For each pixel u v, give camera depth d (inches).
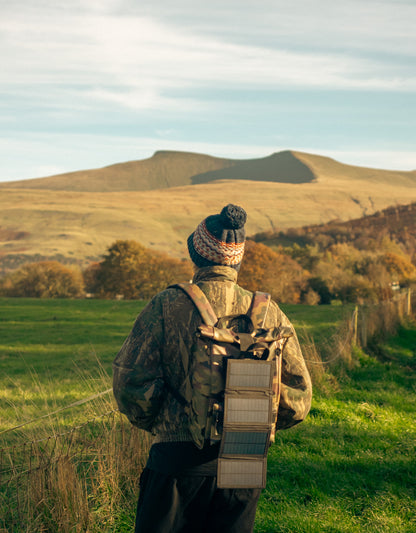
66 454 158.2
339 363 401.7
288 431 257.6
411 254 5123.0
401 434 260.8
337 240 6397.6
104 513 156.9
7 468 165.9
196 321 82.8
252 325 84.8
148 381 81.4
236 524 81.7
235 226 87.2
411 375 409.1
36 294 3184.1
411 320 708.0
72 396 346.3
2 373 469.1
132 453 176.9
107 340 693.9
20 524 141.2
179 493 81.3
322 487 193.9
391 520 166.9
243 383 78.4
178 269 3223.4
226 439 78.0
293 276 2770.7
